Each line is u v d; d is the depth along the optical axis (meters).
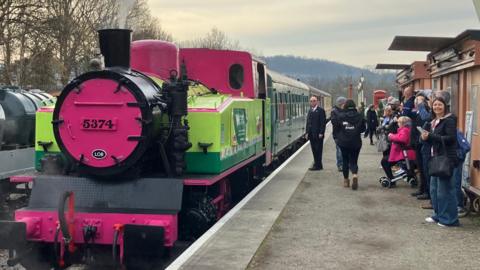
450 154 7.80
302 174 13.80
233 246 6.89
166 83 7.07
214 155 7.40
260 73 12.34
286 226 8.12
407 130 11.24
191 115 7.44
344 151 11.58
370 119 23.69
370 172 14.28
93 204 6.72
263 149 12.07
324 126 14.60
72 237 6.42
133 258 6.71
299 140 25.55
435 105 7.79
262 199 10.12
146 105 6.58
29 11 31.06
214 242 7.06
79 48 41.59
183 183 6.81
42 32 31.62
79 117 6.72
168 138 7.09
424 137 7.79
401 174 11.81
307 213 9.05
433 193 8.27
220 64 10.57
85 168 6.73
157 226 6.28
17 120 10.81
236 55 10.56
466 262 6.28
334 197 10.53
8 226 6.36
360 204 9.84
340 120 11.35
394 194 10.88
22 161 10.80
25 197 11.01
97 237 6.45
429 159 8.51
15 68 32.25
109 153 6.66
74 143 6.75
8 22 29.81
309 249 6.88
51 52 33.62
